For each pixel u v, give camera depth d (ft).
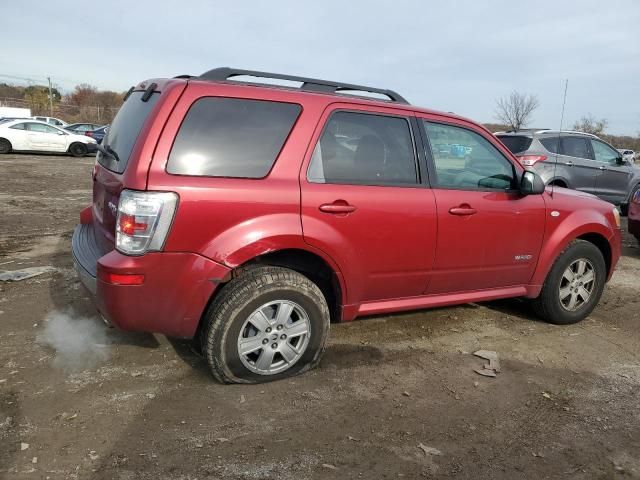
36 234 23.70
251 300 10.20
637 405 10.78
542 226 13.93
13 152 72.02
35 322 13.38
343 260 11.05
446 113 12.92
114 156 10.77
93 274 10.07
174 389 10.48
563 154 30.32
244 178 10.05
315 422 9.63
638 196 24.48
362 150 11.48
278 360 11.06
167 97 9.75
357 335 13.64
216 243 9.77
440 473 8.43
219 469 8.23
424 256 12.17
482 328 14.57
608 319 15.84
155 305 9.70
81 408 9.66
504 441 9.37
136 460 8.32
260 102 10.44
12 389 10.19
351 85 12.05
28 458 8.23
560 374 12.03
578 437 9.59
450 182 12.68
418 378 11.51
